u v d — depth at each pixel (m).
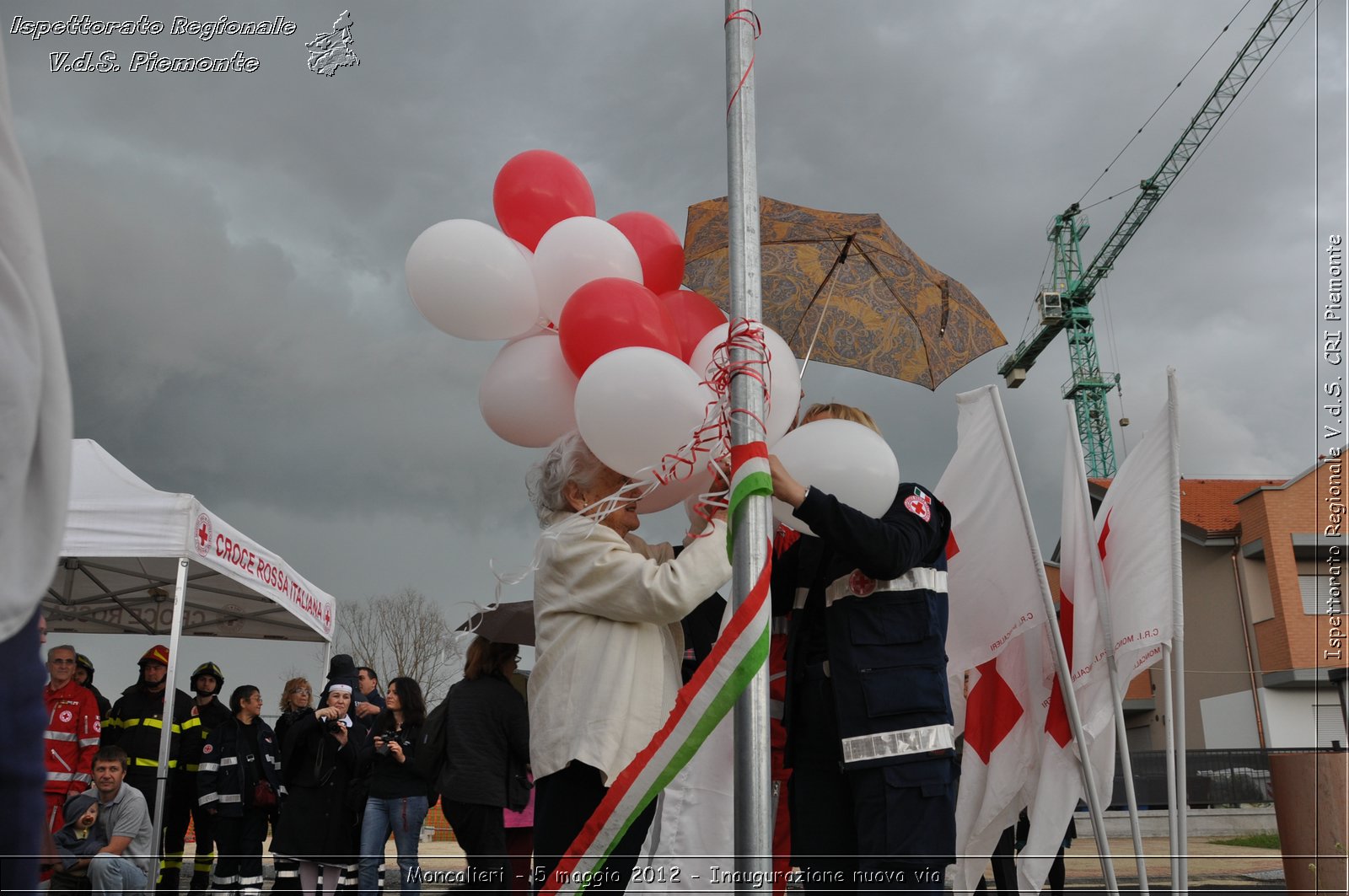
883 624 2.62
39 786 1.00
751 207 2.47
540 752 2.62
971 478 3.69
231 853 7.74
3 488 0.96
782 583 2.98
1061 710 3.51
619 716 2.57
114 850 6.30
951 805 2.55
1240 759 17.61
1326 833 3.74
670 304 3.37
